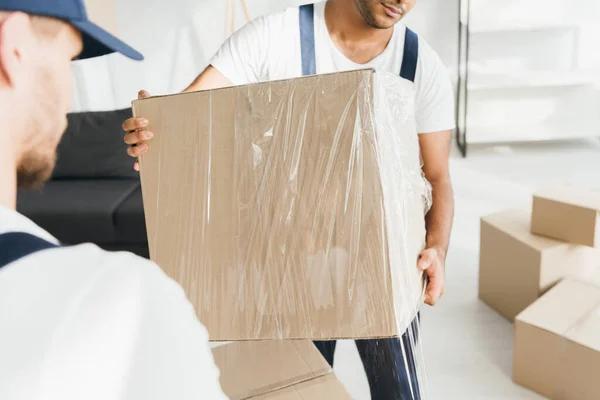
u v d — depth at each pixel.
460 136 4.23
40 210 2.26
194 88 1.05
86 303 0.30
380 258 0.70
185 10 3.68
